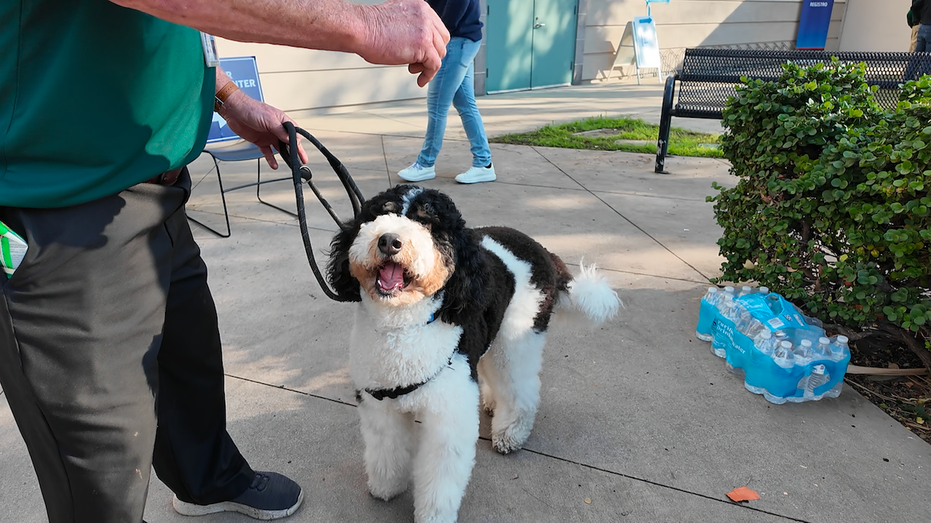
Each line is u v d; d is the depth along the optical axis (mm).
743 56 5828
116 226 1293
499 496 2215
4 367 1259
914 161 2576
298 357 3033
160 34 1255
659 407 2711
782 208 3141
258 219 4816
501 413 2463
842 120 3100
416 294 1771
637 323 3398
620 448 2461
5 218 1172
